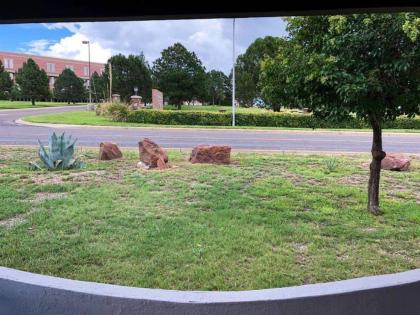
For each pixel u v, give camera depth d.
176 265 3.93
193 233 4.79
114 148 9.98
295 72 5.24
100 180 7.61
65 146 8.70
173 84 42.31
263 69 5.79
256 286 3.52
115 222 5.17
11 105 49.22
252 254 4.22
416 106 4.91
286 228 5.01
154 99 33.81
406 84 4.81
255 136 17.78
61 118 26.31
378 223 5.35
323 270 3.86
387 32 4.64
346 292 2.81
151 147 9.07
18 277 3.08
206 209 5.85
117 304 2.82
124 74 51.44
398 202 6.37
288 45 5.55
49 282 3.00
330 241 4.66
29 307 2.96
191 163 9.54
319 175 8.34
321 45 5.20
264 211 5.73
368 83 4.63
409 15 4.38
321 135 18.73
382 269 3.91
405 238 4.80
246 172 8.52
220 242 4.52
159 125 22.80
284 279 3.65
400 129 22.20
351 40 4.75
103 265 3.93
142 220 5.27
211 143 14.66
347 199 6.55
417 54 4.59
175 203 6.07
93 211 5.61
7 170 8.35
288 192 6.82
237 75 44.16
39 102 60.06
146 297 2.81
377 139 5.62
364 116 5.18
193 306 2.75
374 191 5.77
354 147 14.06
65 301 2.90
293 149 13.21
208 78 51.78
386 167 9.23
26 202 6.04
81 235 4.71
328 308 2.79
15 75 66.62
